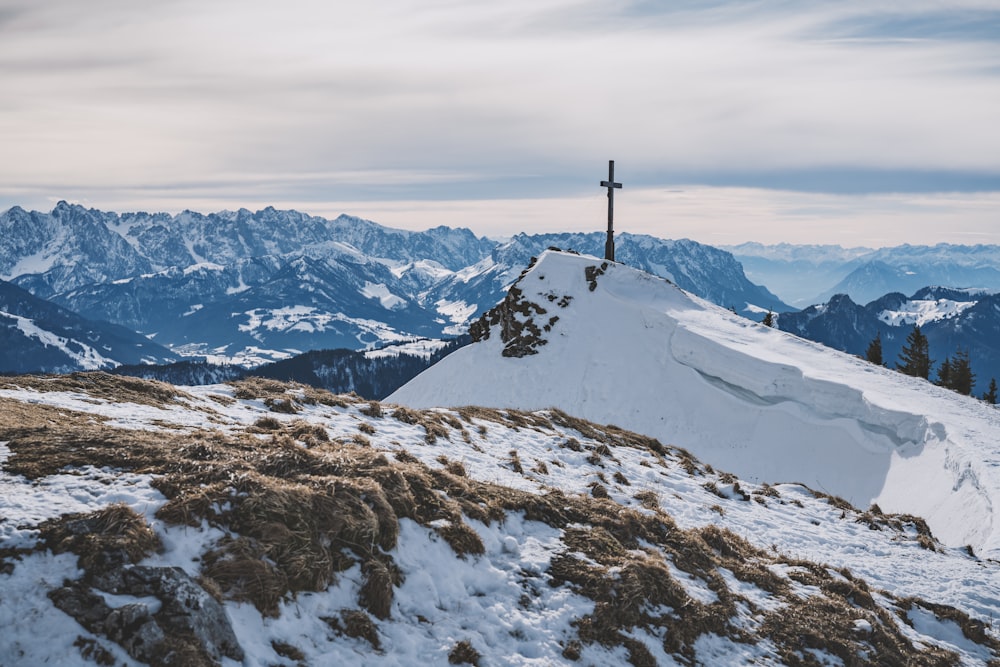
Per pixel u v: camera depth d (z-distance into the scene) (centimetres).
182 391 2417
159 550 1123
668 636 1471
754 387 4700
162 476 1322
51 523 1104
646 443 3425
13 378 2119
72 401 1991
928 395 4388
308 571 1216
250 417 2292
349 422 2425
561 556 1653
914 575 2267
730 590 1775
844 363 5031
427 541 1488
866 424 4150
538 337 5844
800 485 3238
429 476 1780
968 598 2120
